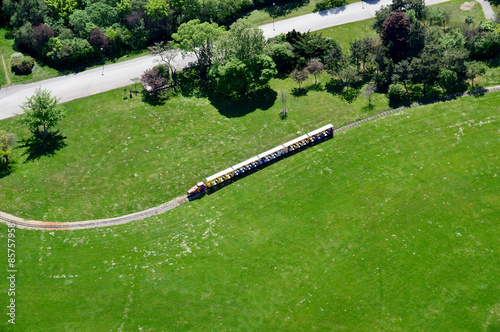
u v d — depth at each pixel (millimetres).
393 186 87438
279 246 80562
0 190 88875
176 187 90062
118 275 77812
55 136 98250
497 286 73688
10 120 101500
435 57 100125
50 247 81500
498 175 87500
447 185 86875
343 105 102250
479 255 77438
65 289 76188
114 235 83312
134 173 92250
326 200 86250
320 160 92312
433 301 72875
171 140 97688
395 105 101250
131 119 101688
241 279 76812
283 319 72188
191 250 80688
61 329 71875
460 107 99188
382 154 92312
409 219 82812
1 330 71375
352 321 71562
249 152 94625
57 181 90938
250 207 86125
